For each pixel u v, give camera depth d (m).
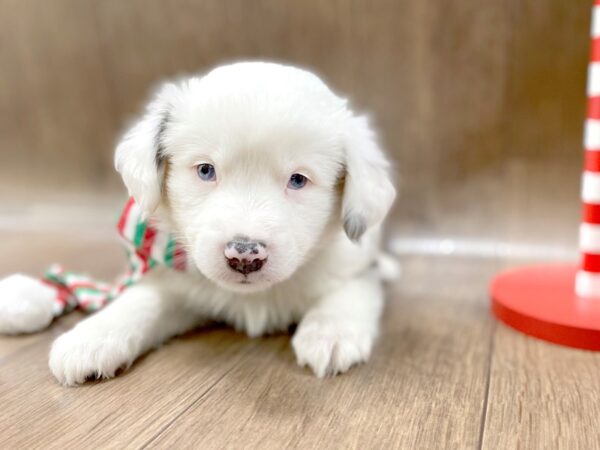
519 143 0.41
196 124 0.24
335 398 0.22
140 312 0.26
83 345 0.23
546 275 0.33
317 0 0.43
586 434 0.19
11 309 0.27
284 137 0.23
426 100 0.42
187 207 0.24
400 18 0.41
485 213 0.43
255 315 0.28
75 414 0.21
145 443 0.19
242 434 0.20
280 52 0.44
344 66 0.43
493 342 0.27
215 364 0.25
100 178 0.53
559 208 0.41
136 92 0.49
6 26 0.50
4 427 0.20
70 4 0.48
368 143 0.26
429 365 0.25
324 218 0.25
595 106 0.27
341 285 0.29
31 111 0.52
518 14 0.39
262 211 0.23
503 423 0.20
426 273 0.38
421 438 0.19
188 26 0.46
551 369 0.24
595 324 0.26
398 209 0.44
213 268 0.23
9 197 0.55
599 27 0.26
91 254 0.43
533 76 0.40
